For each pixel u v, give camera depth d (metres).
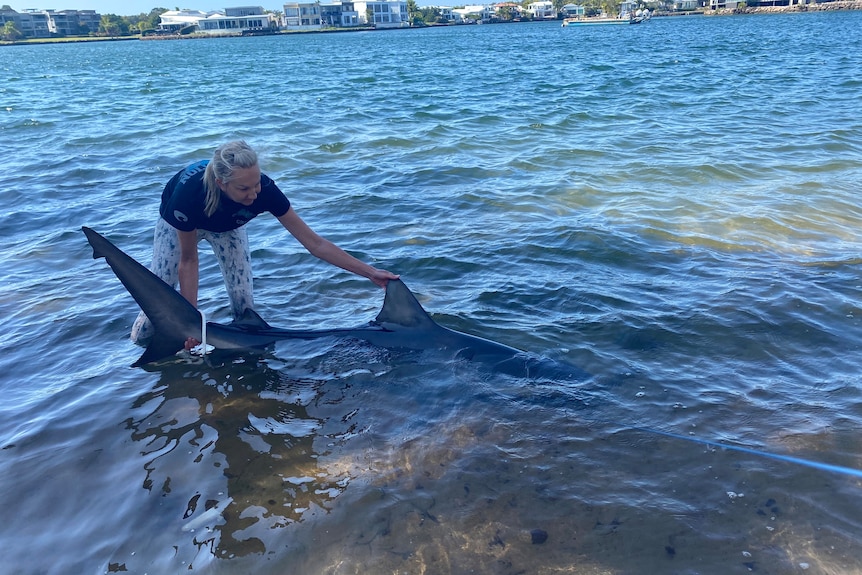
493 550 3.07
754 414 4.00
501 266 6.49
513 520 3.25
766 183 9.07
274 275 6.50
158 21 188.50
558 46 55.59
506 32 111.81
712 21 113.38
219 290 6.15
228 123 16.03
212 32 176.50
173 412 4.26
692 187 9.00
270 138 13.66
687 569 2.92
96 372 4.77
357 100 20.48
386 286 4.96
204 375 4.68
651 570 2.93
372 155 11.72
